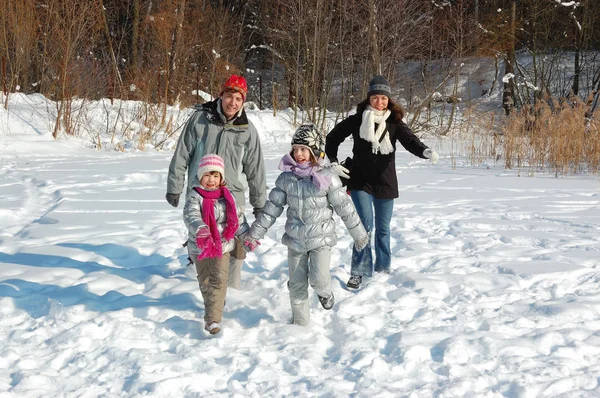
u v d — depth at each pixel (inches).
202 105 206.8
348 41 982.4
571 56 1228.5
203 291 181.3
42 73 824.3
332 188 179.5
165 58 888.3
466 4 1111.0
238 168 207.9
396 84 1003.9
